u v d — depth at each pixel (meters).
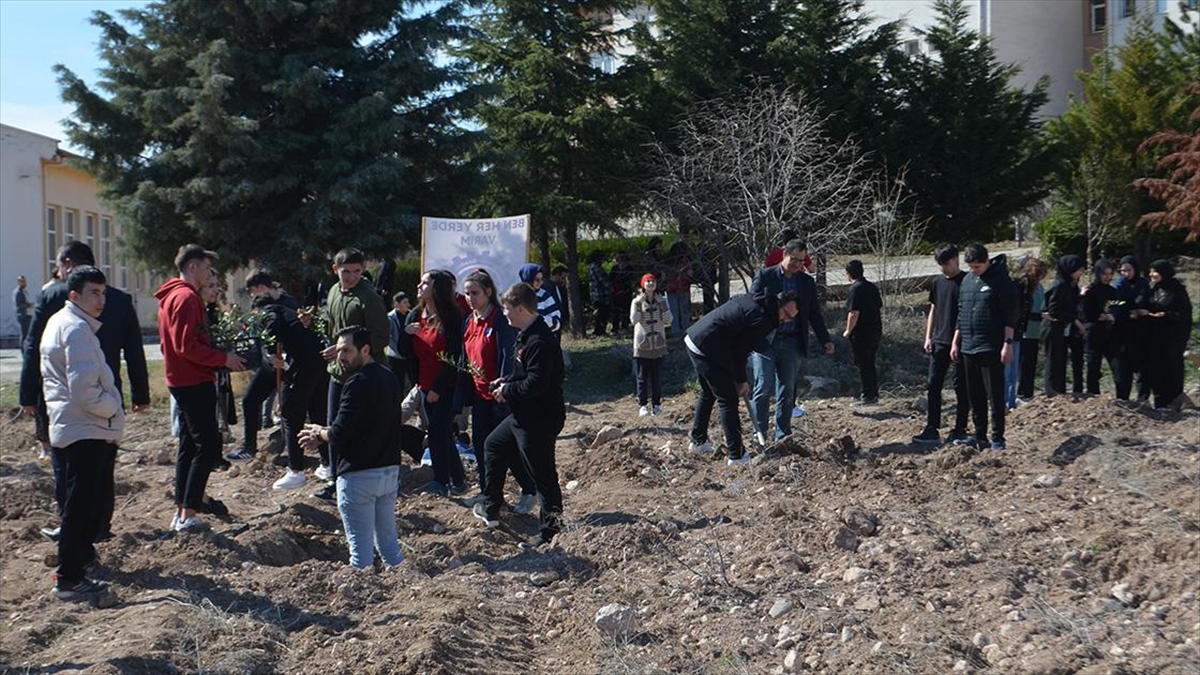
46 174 35.56
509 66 21.22
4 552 7.84
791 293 9.51
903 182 19.11
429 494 9.21
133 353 7.55
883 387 14.55
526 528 8.55
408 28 19.81
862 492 8.53
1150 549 6.59
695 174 18.06
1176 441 9.26
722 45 20.52
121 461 11.35
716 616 6.14
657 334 13.35
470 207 20.86
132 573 6.91
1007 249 29.47
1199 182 17.09
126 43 19.30
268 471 10.40
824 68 20.56
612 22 22.19
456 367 8.73
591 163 20.61
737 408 9.69
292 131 19.00
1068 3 35.00
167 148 19.30
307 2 19.36
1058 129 24.50
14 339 32.88
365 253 18.70
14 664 5.60
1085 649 5.32
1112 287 12.88
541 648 6.13
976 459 9.27
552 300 11.23
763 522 7.71
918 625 5.76
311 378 9.41
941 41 21.36
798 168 17.69
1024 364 12.81
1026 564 6.70
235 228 18.73
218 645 5.75
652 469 9.51
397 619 6.20
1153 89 23.83
